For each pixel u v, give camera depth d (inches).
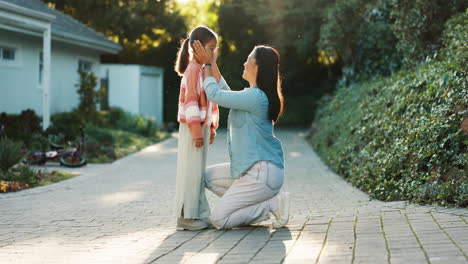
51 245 196.4
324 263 142.9
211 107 207.6
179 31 1090.7
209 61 197.2
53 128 554.9
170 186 376.8
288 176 424.8
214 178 205.5
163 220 249.8
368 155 356.5
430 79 322.0
